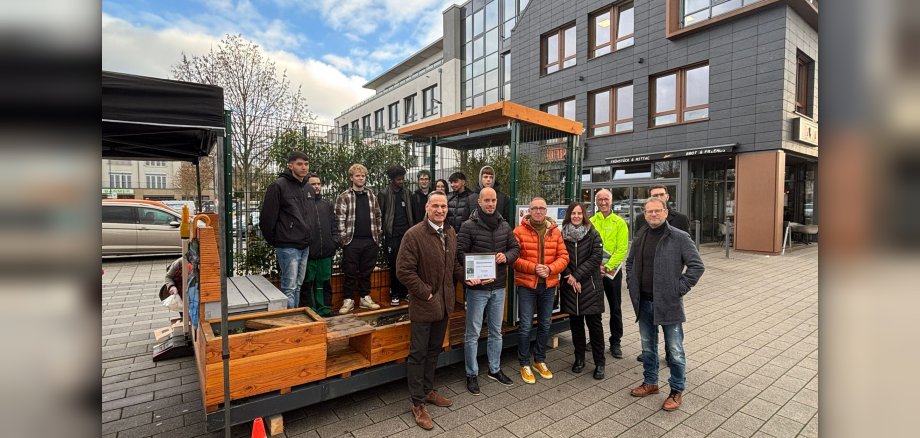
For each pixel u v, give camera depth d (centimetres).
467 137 535
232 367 285
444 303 341
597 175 1591
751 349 475
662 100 1408
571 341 523
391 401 358
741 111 1220
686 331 536
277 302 361
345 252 468
